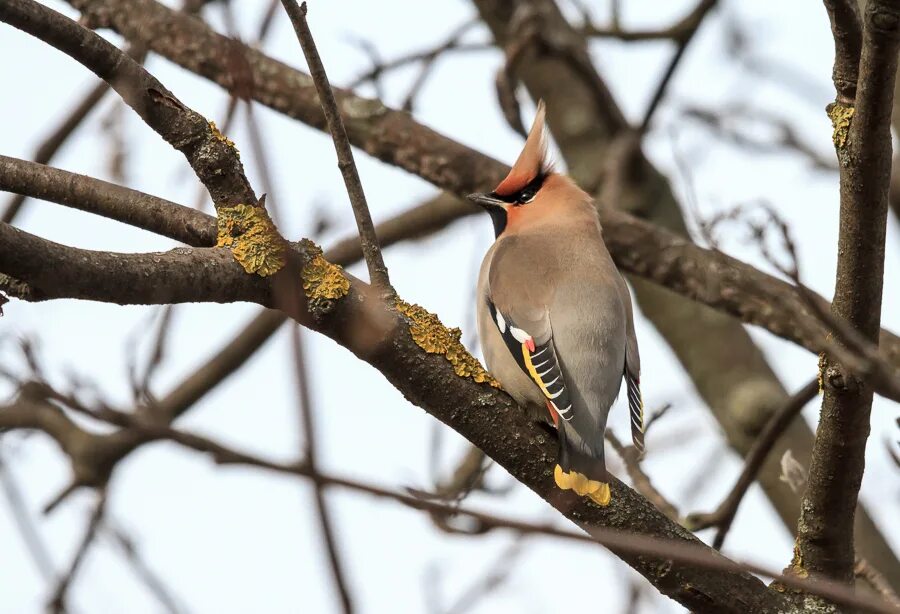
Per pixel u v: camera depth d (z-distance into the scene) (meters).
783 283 11.20
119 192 7.23
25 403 10.91
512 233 10.62
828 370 7.00
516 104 12.39
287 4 6.87
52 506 11.98
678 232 14.48
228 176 6.95
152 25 11.39
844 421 7.08
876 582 8.70
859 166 6.67
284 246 5.22
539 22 13.23
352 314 7.02
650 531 7.38
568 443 7.54
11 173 7.22
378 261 7.25
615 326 9.52
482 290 10.00
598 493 7.37
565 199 10.80
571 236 10.30
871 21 6.27
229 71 4.73
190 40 11.30
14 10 6.65
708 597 7.34
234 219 6.92
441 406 7.40
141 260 6.54
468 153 12.08
